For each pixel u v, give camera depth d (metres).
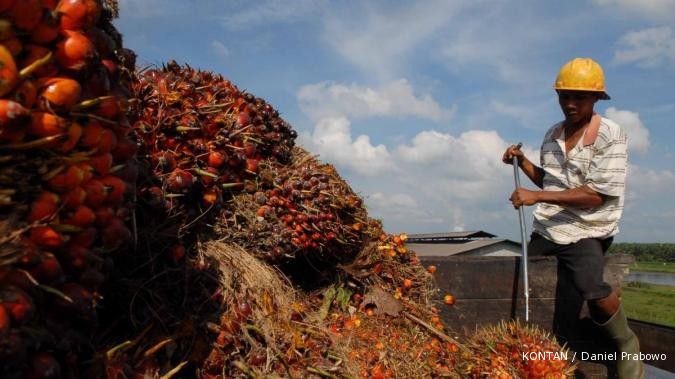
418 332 3.93
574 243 4.60
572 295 4.82
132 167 2.01
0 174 1.50
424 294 4.56
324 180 3.75
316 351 2.90
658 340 4.97
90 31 1.71
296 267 3.89
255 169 3.41
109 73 1.81
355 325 3.59
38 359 1.64
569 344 4.77
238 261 3.03
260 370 2.63
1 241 1.46
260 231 3.24
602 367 4.70
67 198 1.66
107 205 1.82
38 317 1.68
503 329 4.33
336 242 3.81
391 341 3.54
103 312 2.39
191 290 2.70
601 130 4.57
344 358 2.94
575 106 4.60
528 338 4.07
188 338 2.52
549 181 5.01
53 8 1.59
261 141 3.54
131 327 2.42
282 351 2.77
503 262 4.86
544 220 4.86
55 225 1.63
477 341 4.24
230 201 3.29
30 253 1.52
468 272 4.81
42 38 1.54
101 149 1.72
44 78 1.56
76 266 1.75
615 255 4.72
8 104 1.42
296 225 3.47
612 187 4.47
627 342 4.46
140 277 2.59
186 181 2.79
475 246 8.09
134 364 2.26
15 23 1.47
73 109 1.61
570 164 4.77
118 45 1.95
